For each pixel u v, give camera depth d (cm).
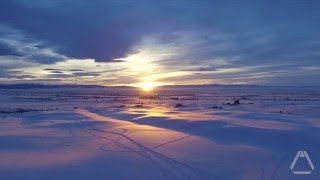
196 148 2320
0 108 7175
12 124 3972
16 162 1994
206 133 2941
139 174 1720
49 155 2175
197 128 3228
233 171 1745
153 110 5812
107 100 10825
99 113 5656
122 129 3369
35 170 1812
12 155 2181
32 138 2866
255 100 9131
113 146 2467
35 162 1986
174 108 6300
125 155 2156
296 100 8700
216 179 1620
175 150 2277
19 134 3117
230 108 6062
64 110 6353
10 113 5581
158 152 2223
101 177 1681
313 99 9244
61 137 2923
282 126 3177
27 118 4731
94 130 3375
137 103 8544
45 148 2406
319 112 5059
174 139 2689
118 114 5094
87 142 2648
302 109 5625
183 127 3378
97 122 4053
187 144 2467
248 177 1644
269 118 3969
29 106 7969
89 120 4325
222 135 2806
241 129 2981
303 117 4178
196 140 2616
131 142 2612
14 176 1716
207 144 2453
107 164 1928
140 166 1873
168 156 2103
